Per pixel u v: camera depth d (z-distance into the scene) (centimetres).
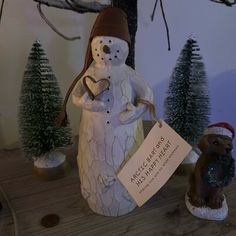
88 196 49
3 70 66
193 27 80
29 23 65
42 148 56
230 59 86
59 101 55
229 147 44
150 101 44
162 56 80
